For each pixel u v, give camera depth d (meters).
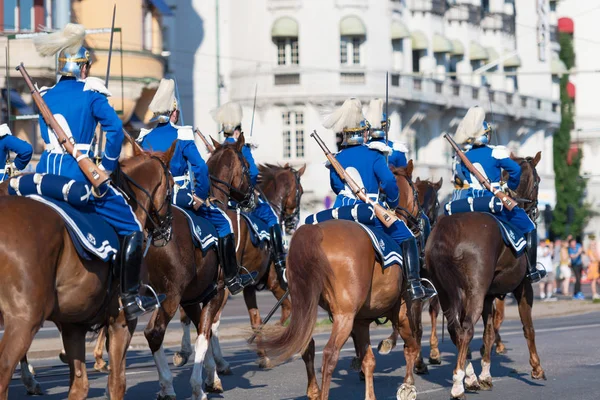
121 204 8.78
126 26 37.59
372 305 10.23
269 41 49.47
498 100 58.81
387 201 10.98
